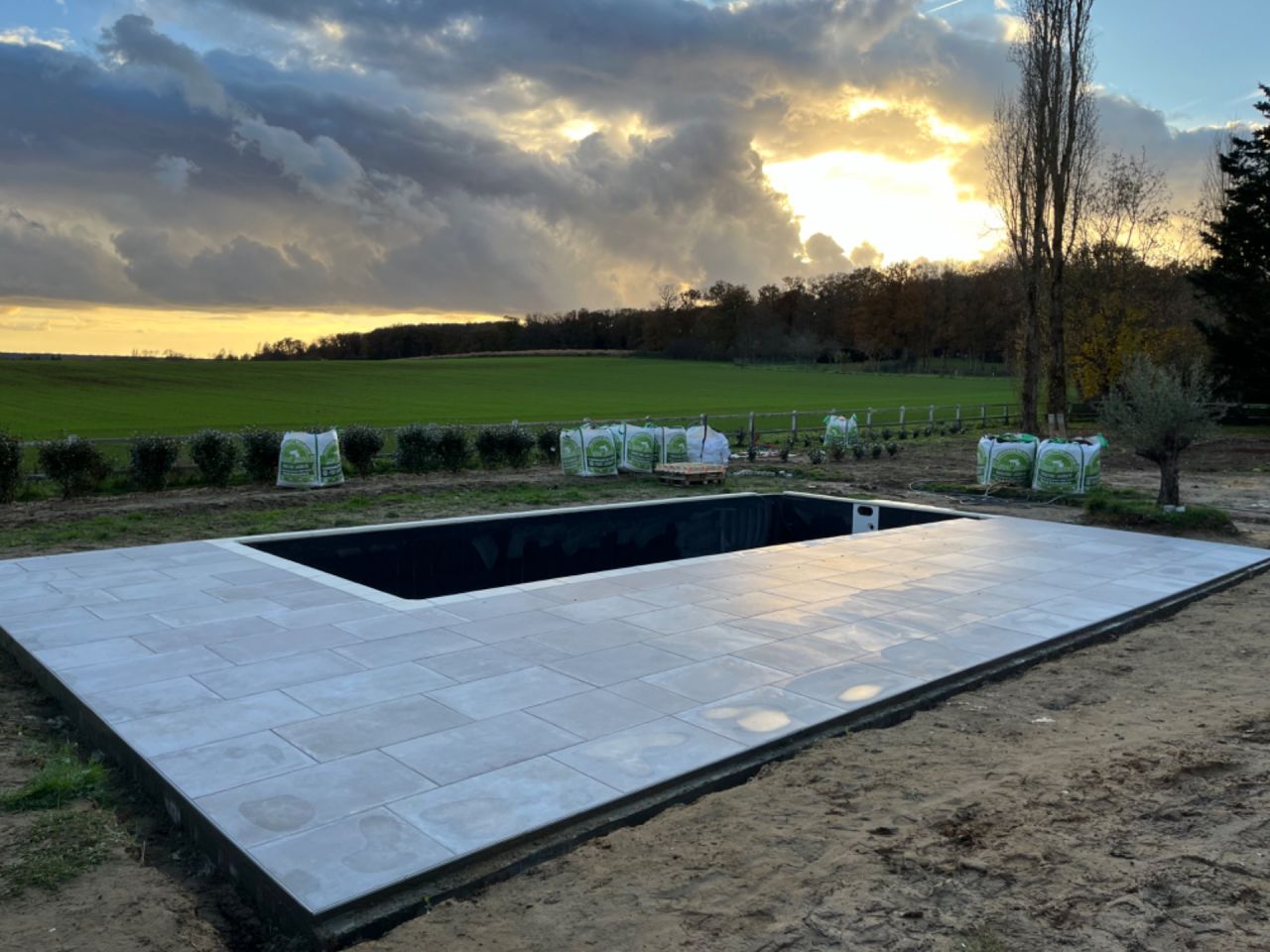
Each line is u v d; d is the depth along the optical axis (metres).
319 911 3.16
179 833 4.03
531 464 19.75
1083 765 4.62
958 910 3.25
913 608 7.65
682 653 6.24
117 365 52.41
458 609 7.30
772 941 3.07
